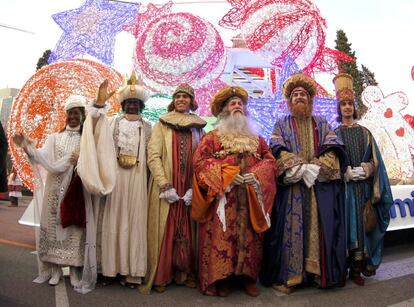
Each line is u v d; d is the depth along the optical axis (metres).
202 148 3.12
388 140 6.35
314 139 3.32
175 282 3.31
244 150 3.09
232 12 4.75
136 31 4.94
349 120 3.65
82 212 3.04
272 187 3.06
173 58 4.39
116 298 2.87
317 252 3.09
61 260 3.06
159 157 3.21
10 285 3.10
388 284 3.37
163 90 4.52
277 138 3.31
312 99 3.45
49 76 4.35
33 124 4.30
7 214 8.80
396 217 4.60
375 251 3.45
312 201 3.17
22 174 4.28
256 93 6.27
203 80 4.52
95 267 3.06
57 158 3.23
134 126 3.30
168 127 3.34
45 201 3.19
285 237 3.11
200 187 3.03
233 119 3.21
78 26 4.91
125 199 3.11
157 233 3.12
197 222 3.26
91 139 2.99
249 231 3.00
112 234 3.05
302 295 3.05
